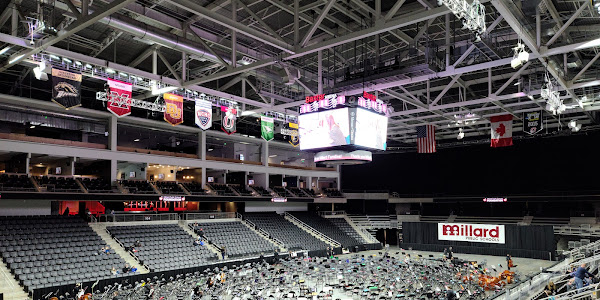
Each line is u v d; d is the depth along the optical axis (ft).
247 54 114.42
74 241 117.50
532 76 122.83
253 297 86.79
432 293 89.15
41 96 141.59
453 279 102.58
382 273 116.26
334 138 111.65
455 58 107.96
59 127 142.92
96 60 99.19
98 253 114.93
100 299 87.66
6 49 91.61
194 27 103.76
